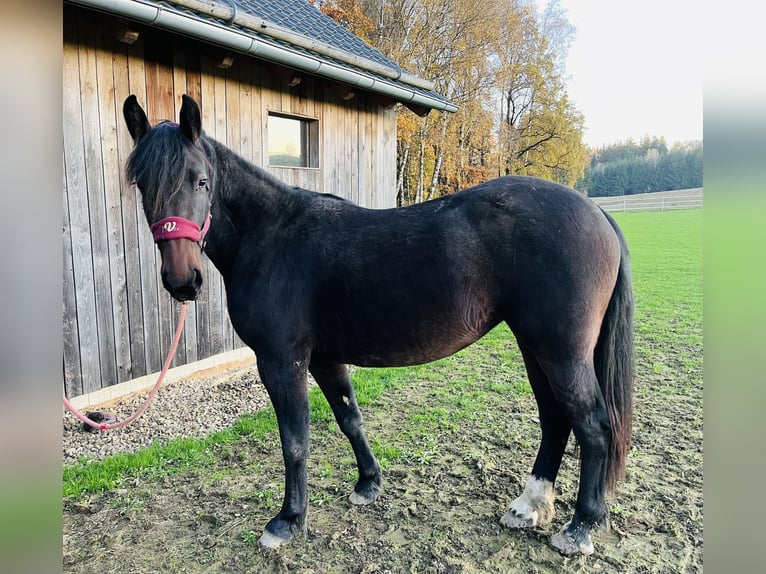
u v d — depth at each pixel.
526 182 2.01
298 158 5.30
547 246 1.85
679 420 3.40
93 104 3.50
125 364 3.83
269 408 3.79
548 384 2.22
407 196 22.41
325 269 2.02
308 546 2.16
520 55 25.02
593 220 1.94
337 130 5.49
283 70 4.52
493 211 1.92
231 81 4.36
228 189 2.11
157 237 1.79
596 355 2.06
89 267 3.55
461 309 1.93
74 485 2.67
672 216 23.88
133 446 3.20
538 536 2.16
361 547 2.14
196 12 3.25
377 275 1.95
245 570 2.05
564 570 1.96
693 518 2.25
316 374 2.39
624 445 2.04
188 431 3.42
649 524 2.22
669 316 6.80
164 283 1.81
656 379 4.31
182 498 2.59
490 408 3.70
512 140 25.53
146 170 1.77
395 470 2.79
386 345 2.03
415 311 1.94
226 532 2.30
